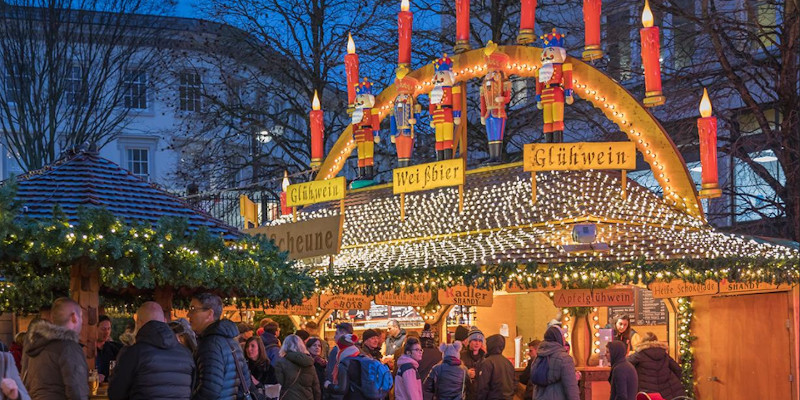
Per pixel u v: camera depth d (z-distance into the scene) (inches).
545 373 464.4
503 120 709.3
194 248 384.8
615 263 538.9
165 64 1289.4
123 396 309.0
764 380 594.6
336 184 658.2
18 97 1179.9
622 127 668.1
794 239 769.6
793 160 781.9
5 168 1440.7
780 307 580.4
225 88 1249.4
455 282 564.1
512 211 647.8
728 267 526.3
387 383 461.4
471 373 541.0
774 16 919.0
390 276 586.9
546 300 753.0
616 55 1024.2
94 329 398.6
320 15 1197.7
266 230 601.6
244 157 1244.5
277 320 798.5
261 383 431.2
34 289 481.7
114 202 402.6
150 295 537.0
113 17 1306.6
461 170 637.3
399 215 732.7
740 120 930.7
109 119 1475.1
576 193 644.1
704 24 799.7
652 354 538.9
